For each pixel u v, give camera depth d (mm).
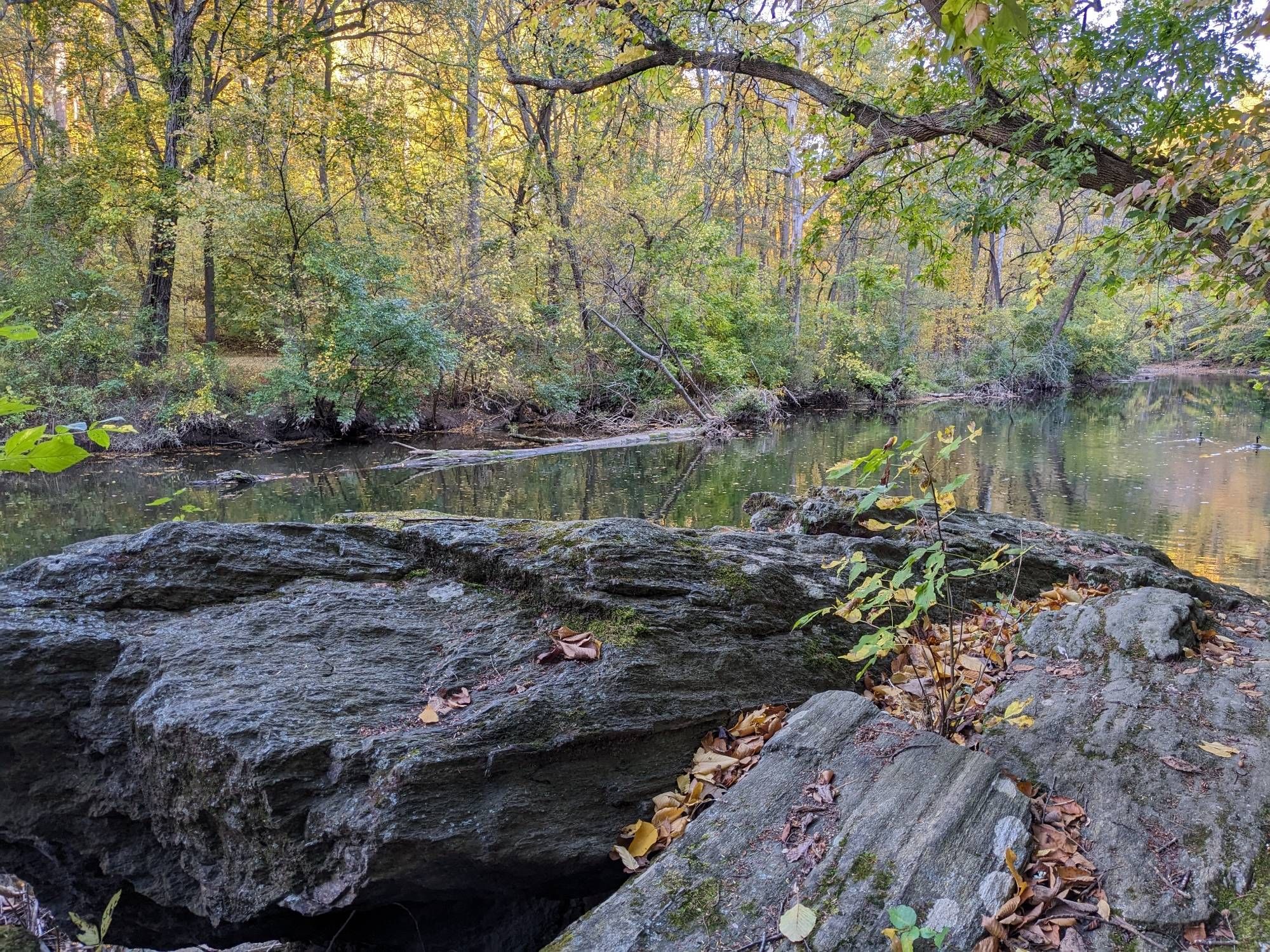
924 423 20438
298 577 2984
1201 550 7211
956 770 2145
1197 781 2148
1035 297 5641
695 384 20297
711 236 20172
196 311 19766
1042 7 4637
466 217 18656
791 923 1698
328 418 16094
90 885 2434
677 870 1912
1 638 2354
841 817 2014
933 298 30609
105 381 14031
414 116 21969
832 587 3293
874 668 3049
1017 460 13078
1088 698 2590
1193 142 4172
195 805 2240
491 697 2428
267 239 15422
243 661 2496
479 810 2143
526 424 19156
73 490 10750
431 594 3023
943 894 1765
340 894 2074
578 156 18344
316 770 2164
